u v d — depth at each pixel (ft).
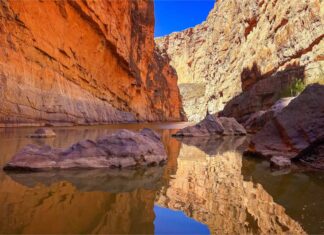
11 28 66.95
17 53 67.87
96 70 115.03
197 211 14.19
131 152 25.77
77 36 98.27
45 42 79.20
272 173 24.08
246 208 14.74
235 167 26.94
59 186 17.72
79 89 97.35
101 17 109.09
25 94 67.05
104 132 60.70
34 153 23.04
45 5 79.41
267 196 17.10
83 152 24.38
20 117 64.08
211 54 328.70
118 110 134.92
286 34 133.90
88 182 19.11
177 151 39.04
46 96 75.20
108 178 20.62
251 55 177.78
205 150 40.70
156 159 27.53
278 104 80.84
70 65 93.61
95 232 10.96
